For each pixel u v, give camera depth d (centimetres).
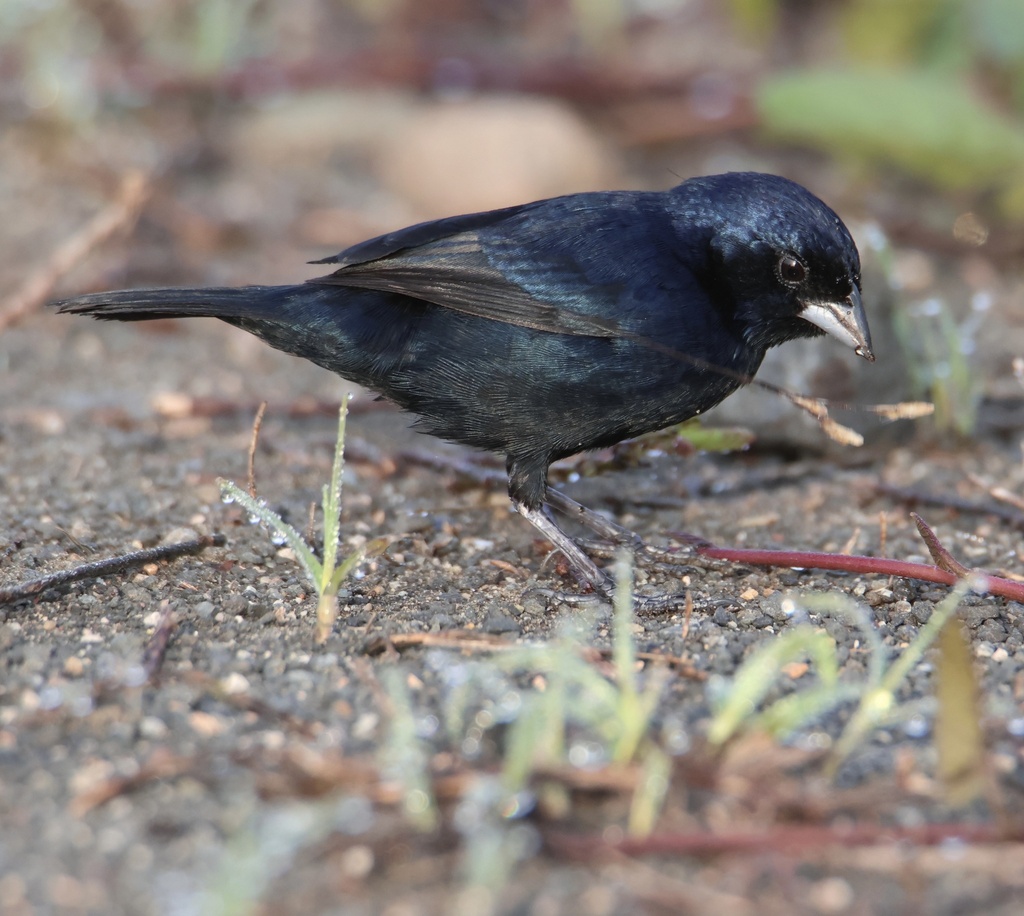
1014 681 829
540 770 655
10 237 1681
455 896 605
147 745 721
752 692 685
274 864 618
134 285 1608
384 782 657
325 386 1434
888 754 718
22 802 670
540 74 2094
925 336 1295
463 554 1061
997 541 1107
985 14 1898
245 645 859
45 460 1211
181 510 1112
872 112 1791
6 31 2016
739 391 1260
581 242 975
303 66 2064
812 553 984
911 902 607
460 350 985
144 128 1998
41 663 820
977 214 1850
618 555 1032
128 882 614
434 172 1842
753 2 2223
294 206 1841
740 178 1005
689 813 659
